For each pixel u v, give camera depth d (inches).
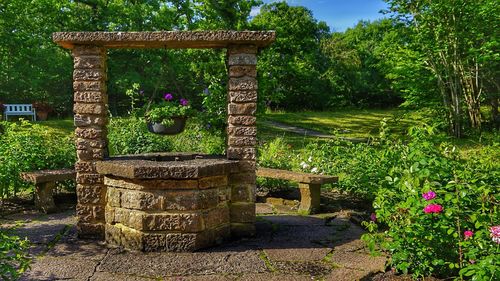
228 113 173.2
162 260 149.5
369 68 1202.0
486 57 529.7
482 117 685.9
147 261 148.6
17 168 244.7
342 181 245.9
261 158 297.6
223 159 179.6
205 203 161.5
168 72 626.8
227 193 171.9
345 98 1167.6
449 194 117.2
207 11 497.4
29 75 705.6
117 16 662.5
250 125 171.8
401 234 125.3
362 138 597.6
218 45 177.6
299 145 540.4
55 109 815.7
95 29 681.6
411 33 620.1
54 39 163.8
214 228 166.1
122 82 682.2
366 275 132.9
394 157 213.9
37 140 269.6
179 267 142.8
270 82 509.0
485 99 674.8
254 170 174.1
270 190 278.4
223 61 402.9
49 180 226.2
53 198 255.1
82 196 174.6
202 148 321.1
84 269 140.6
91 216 175.0
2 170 238.2
